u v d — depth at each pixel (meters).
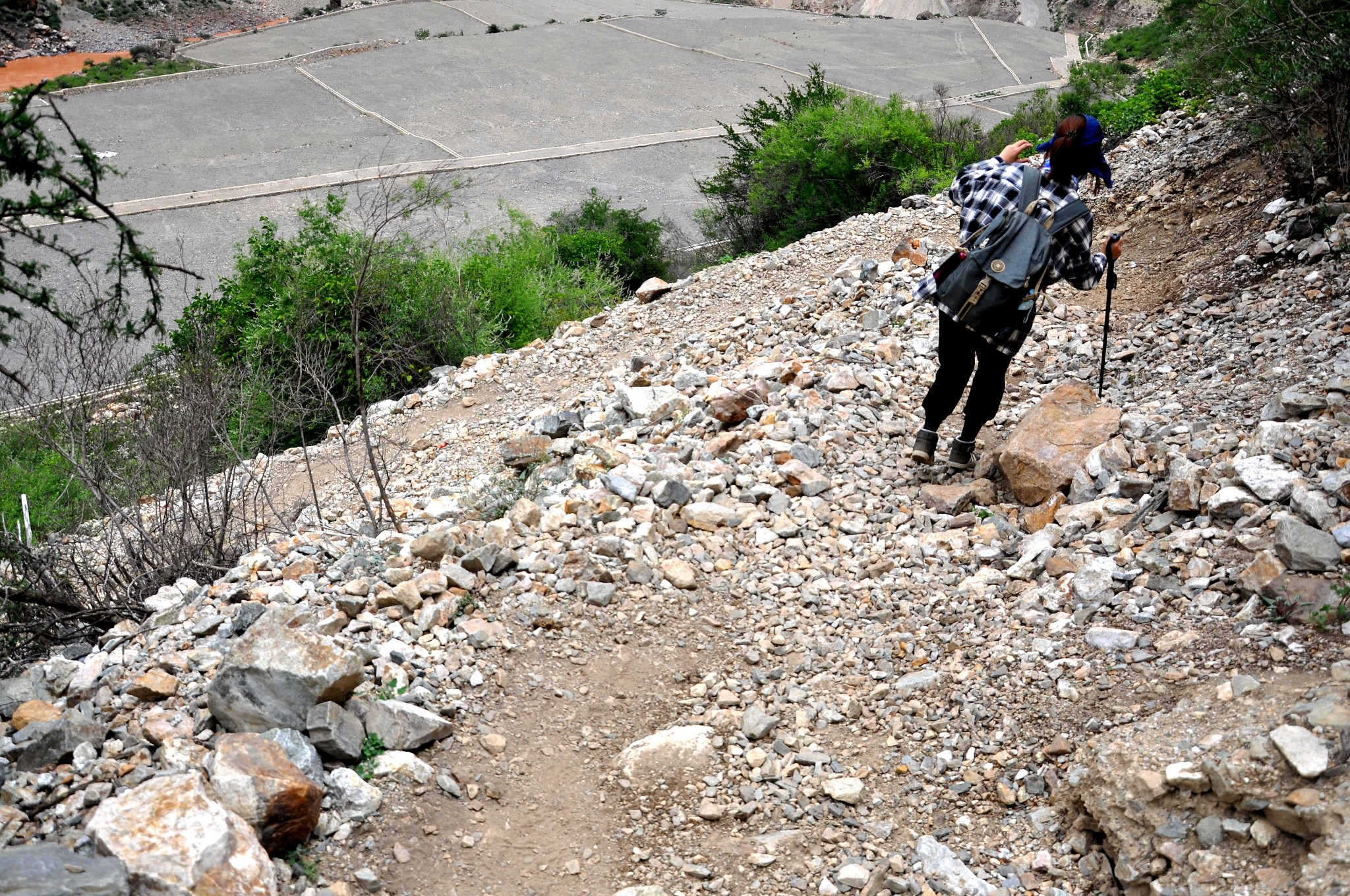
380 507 6.01
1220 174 7.92
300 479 7.95
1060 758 3.03
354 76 57.00
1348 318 5.04
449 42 65.38
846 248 9.27
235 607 3.93
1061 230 4.42
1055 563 3.89
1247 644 3.10
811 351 6.79
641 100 54.03
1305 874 2.27
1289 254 6.16
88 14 72.56
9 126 2.97
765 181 19.41
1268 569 3.31
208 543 5.52
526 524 4.65
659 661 3.76
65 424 6.80
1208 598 3.40
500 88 55.47
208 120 48.59
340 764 3.04
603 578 4.13
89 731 3.03
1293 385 4.54
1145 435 4.61
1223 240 6.89
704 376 6.79
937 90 25.91
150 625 4.02
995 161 4.57
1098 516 4.14
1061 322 6.47
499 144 45.97
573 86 56.28
